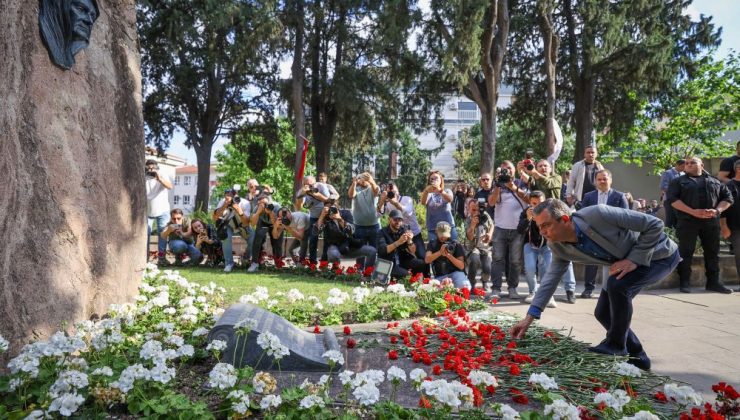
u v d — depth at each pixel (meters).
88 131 4.54
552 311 6.15
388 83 26.89
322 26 26.00
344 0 24.56
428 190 8.49
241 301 5.57
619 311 3.81
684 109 26.53
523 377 3.32
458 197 11.55
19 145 3.65
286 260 10.88
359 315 5.32
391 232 7.97
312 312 5.54
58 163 4.05
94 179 4.56
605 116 27.30
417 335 4.39
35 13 3.91
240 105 29.02
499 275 7.31
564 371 3.49
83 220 4.32
